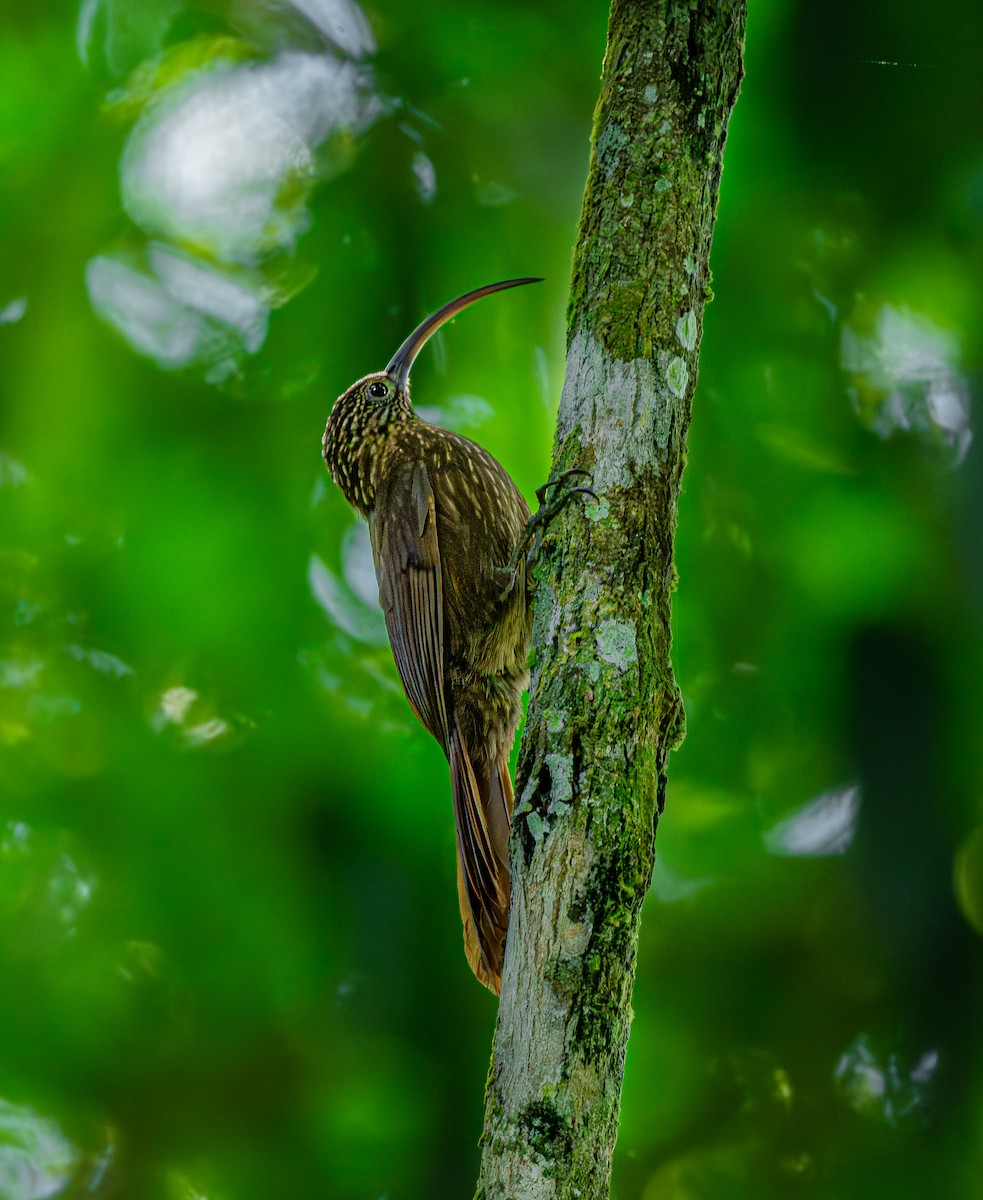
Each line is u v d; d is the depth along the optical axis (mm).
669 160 5969
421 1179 10547
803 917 11102
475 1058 10750
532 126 11219
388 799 10852
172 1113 10680
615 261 5883
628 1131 10586
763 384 11078
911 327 11297
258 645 11000
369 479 9727
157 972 10781
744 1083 10820
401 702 11078
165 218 11141
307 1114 10648
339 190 11164
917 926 10898
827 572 10875
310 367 11039
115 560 11062
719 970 10938
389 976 10727
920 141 10992
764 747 11000
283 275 11117
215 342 11094
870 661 10977
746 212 11039
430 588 8875
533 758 5312
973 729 10820
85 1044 10617
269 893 10719
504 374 10906
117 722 10938
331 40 11422
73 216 11039
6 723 10898
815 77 11031
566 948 5027
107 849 10789
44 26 11188
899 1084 10883
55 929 10766
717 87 6105
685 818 11039
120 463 11000
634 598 5496
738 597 10875
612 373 5746
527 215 11086
